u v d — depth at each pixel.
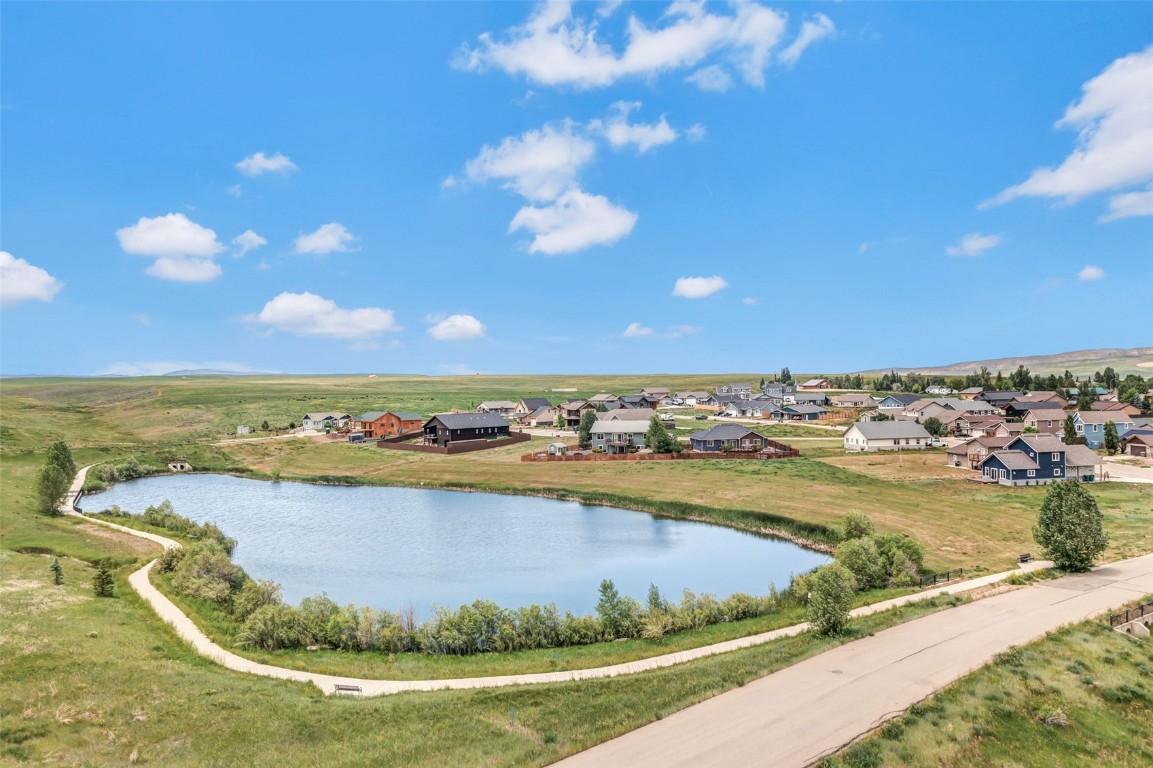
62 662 31.34
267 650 36.78
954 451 93.44
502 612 38.94
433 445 125.75
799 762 22.47
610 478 94.31
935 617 37.19
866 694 27.59
